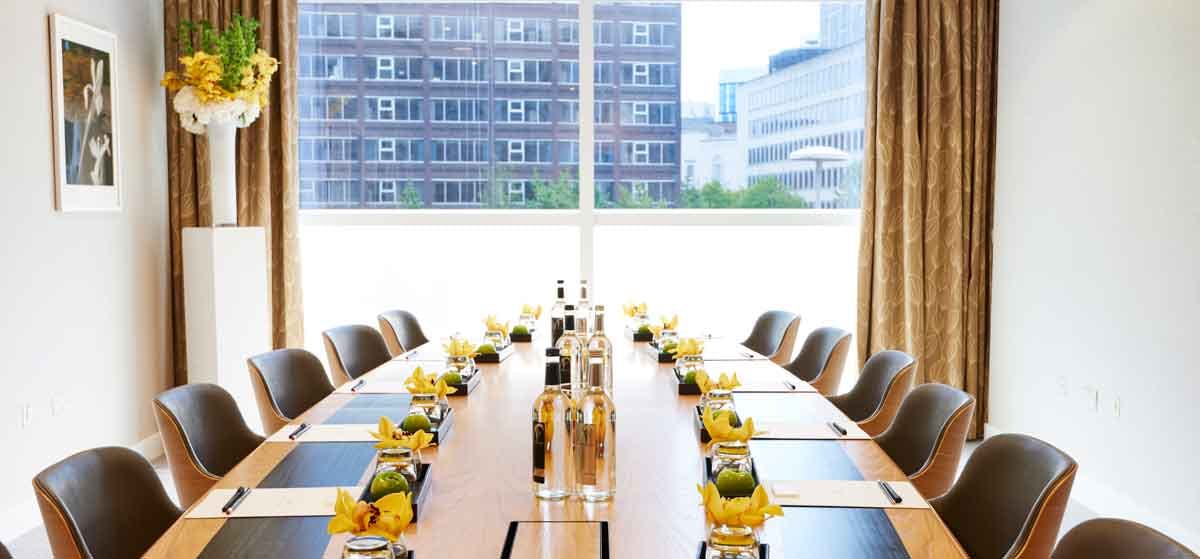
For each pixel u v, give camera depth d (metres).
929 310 5.96
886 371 3.96
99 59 5.04
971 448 5.86
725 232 6.70
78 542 2.18
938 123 5.88
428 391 2.82
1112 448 4.56
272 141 6.00
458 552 1.91
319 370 4.09
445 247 6.67
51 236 4.62
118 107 5.26
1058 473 2.29
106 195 5.11
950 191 5.90
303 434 2.87
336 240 6.65
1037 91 5.31
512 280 6.70
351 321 6.70
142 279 5.61
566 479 2.24
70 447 4.79
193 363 5.49
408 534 2.01
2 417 4.22
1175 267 4.02
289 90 5.95
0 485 4.21
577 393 2.26
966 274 5.96
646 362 4.14
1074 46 4.88
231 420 3.38
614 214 6.43
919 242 5.90
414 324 5.46
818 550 1.95
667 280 6.73
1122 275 4.44
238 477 2.43
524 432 2.87
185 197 5.88
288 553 1.92
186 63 5.24
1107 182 4.56
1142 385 4.29
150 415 5.71
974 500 2.62
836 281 6.72
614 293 6.73
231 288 5.57
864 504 2.23
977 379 6.01
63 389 4.72
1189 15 3.89
